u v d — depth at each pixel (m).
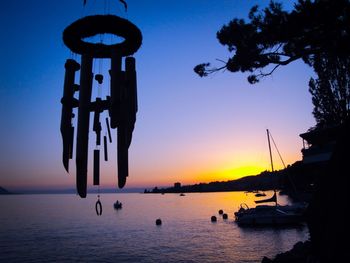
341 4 7.50
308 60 9.73
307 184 55.09
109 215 71.81
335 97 22.42
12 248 31.11
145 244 32.75
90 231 43.81
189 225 49.16
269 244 29.78
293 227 38.03
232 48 9.28
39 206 119.88
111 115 4.16
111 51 4.34
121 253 28.36
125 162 4.15
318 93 24.31
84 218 64.56
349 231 6.85
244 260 24.23
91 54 4.37
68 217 67.19
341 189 7.44
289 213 40.28
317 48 8.55
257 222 39.59
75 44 4.40
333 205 7.57
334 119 23.86
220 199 156.12
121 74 4.29
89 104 4.20
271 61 8.91
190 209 89.50
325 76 21.69
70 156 4.45
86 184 4.04
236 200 137.12
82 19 4.12
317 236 8.14
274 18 8.41
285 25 8.21
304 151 28.77
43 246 32.09
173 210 86.75
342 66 17.06
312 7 7.75
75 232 42.91
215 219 54.09
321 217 7.99
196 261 24.64
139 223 53.81
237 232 37.59
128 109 4.33
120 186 4.12
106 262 25.06
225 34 9.03
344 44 7.75
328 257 7.41
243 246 29.50
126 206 112.12
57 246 32.03
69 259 26.27
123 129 4.19
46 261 25.69
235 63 9.16
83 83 4.23
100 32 4.23
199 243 32.41
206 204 114.69
